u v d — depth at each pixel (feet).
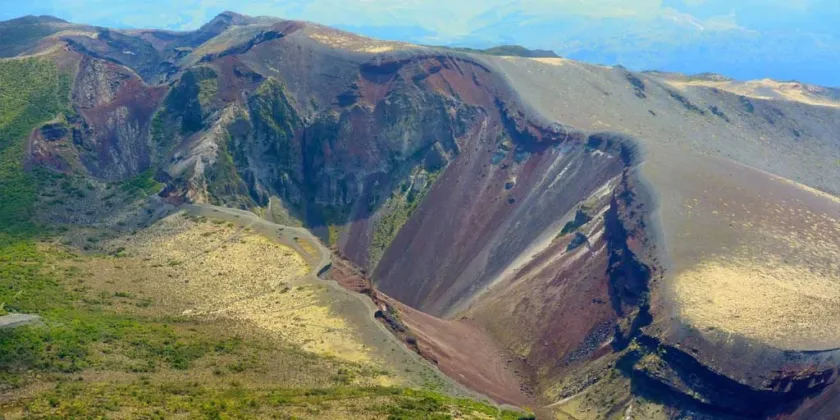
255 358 292.40
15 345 264.11
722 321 352.08
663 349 355.36
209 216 484.33
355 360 314.14
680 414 337.52
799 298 365.20
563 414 367.25
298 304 358.43
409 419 243.19
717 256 407.03
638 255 426.51
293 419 226.58
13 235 447.83
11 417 205.05
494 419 279.28
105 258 421.59
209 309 350.23
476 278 533.55
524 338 442.09
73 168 567.59
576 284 457.27
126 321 313.53
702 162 524.93
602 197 532.73
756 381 323.37
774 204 464.24
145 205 511.40
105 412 212.64
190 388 250.16
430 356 354.33
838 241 426.51
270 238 441.68
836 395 306.35
